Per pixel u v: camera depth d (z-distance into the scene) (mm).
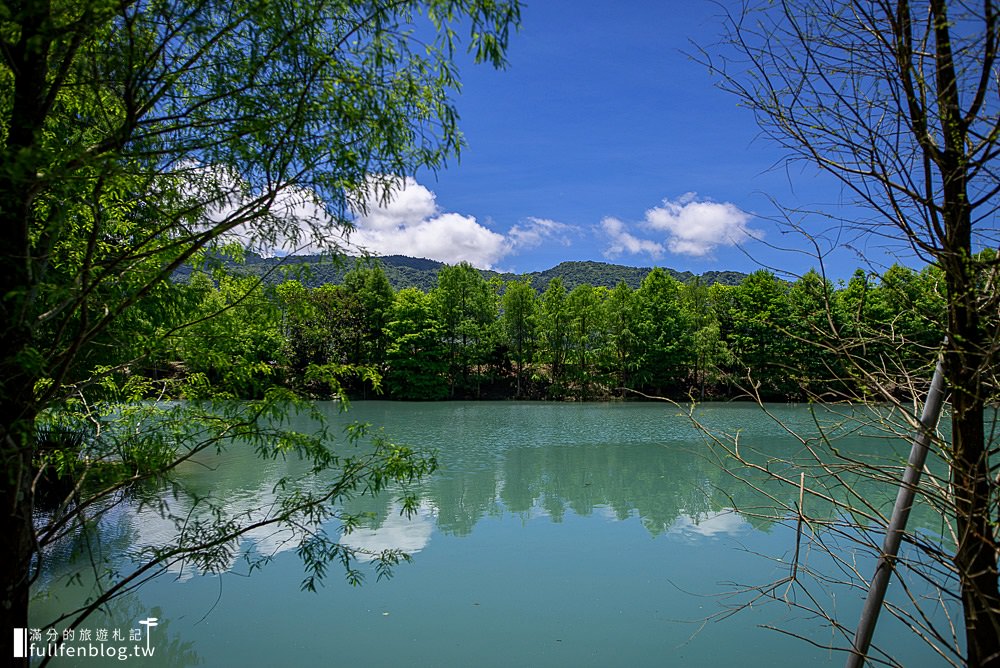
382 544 9883
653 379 44844
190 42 2883
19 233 2676
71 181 2596
